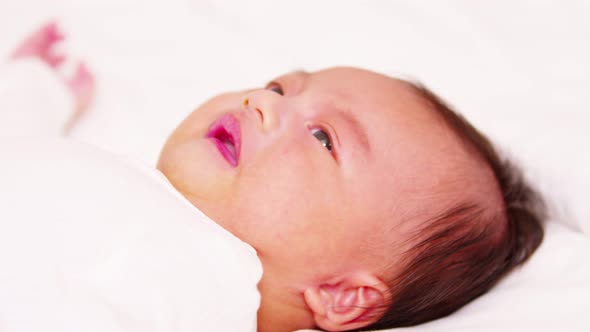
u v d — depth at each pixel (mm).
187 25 1331
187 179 813
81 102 1197
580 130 1037
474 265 859
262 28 1345
